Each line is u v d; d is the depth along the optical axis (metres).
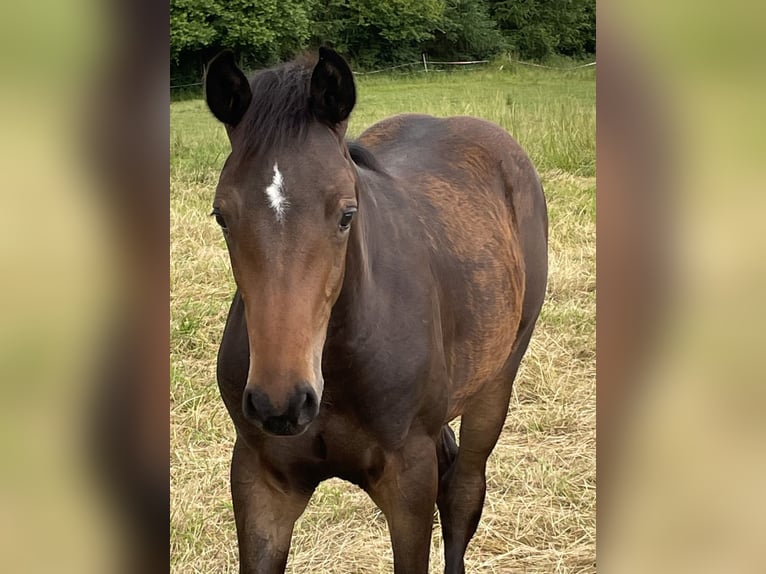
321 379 1.87
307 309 1.81
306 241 1.81
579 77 16.08
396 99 12.05
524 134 8.97
